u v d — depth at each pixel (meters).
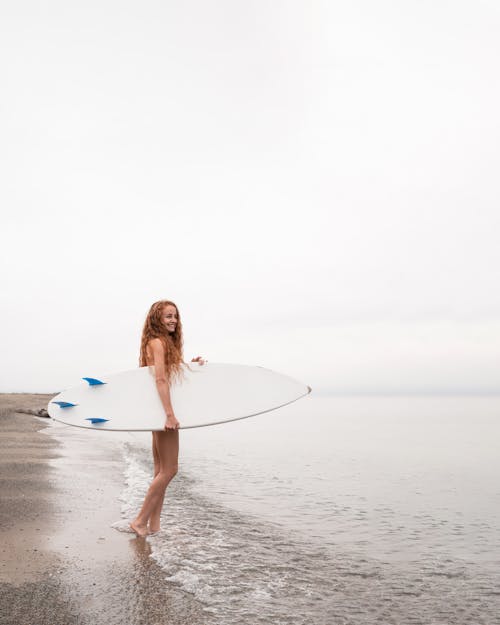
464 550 4.92
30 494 5.87
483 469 11.09
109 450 11.01
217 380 5.18
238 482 8.31
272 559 4.25
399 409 62.47
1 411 20.27
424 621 3.23
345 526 5.70
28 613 2.90
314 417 41.16
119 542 4.32
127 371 5.13
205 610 3.09
